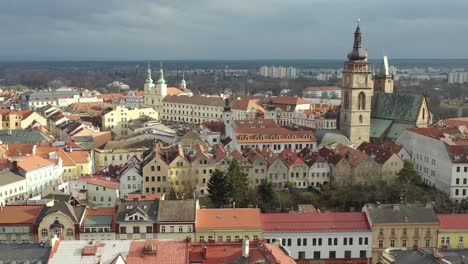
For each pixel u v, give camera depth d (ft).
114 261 384.27
